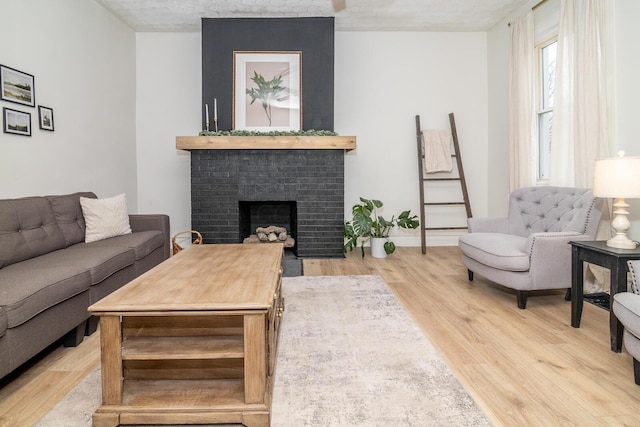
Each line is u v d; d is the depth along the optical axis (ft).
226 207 14.06
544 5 12.30
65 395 5.14
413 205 16.20
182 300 4.59
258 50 14.38
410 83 15.99
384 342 6.68
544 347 6.53
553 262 8.25
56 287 5.89
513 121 13.53
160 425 4.43
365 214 14.16
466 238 10.14
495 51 15.37
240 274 5.93
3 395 5.15
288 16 14.28
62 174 11.01
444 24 15.23
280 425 4.45
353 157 16.05
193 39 15.65
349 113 15.94
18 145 9.35
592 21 9.57
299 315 8.02
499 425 4.44
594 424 4.46
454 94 16.07
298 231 14.19
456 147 15.49
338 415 4.62
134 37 15.47
